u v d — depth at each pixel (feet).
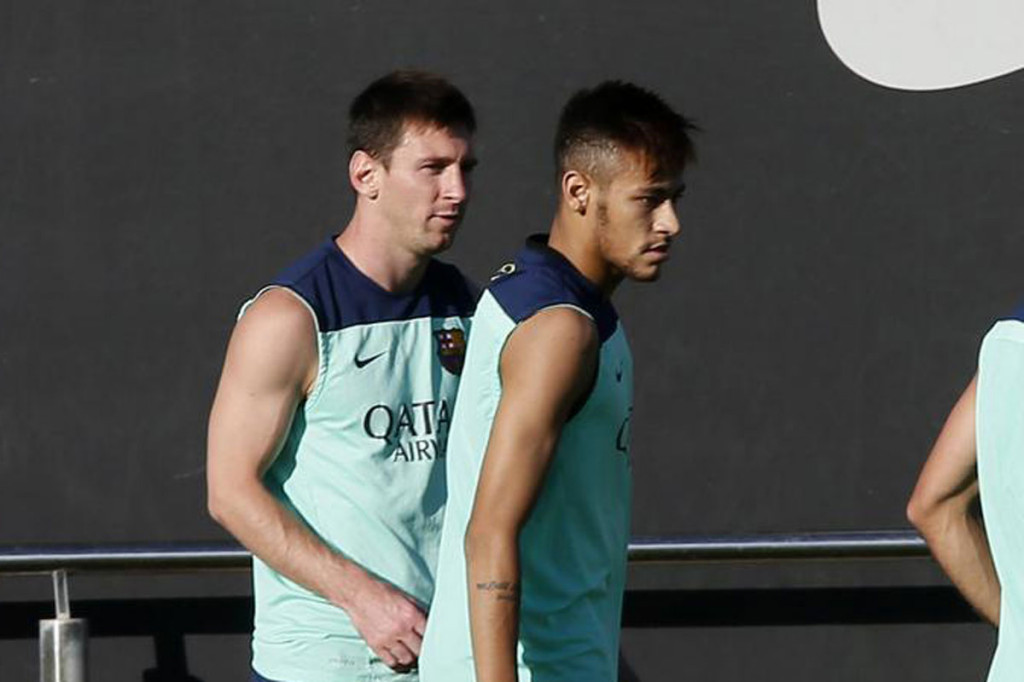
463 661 33.86
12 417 50.93
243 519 39.19
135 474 51.03
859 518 51.01
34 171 50.78
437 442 41.01
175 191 50.85
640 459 51.06
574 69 50.78
